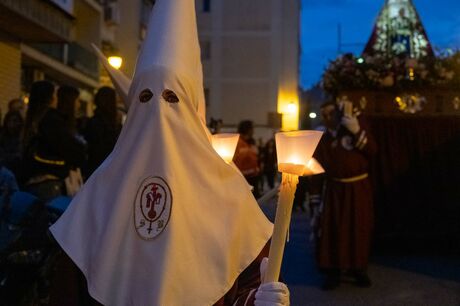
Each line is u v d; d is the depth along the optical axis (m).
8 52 14.10
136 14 27.72
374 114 7.59
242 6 38.28
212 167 1.72
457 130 7.59
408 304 5.42
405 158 7.66
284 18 38.50
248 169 8.89
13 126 6.41
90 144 5.01
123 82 2.33
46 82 4.55
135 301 1.61
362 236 6.01
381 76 7.51
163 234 1.61
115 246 1.65
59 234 1.75
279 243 1.64
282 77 38.28
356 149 6.03
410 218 7.69
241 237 1.74
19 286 3.53
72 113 4.68
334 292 5.88
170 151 1.67
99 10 23.11
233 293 1.77
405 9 8.67
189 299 1.59
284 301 1.60
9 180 3.72
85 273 1.69
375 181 7.66
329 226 6.00
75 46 21.31
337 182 6.04
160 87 1.72
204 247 1.65
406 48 8.48
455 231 7.65
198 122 1.77
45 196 4.28
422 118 7.62
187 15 1.89
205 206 1.69
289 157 1.64
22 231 3.54
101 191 1.75
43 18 12.99
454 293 5.82
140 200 1.65
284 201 1.65
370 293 5.84
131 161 1.68
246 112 38.28
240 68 38.34
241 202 1.73
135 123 1.73
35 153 4.35
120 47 27.31
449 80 7.46
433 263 7.26
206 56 38.47
